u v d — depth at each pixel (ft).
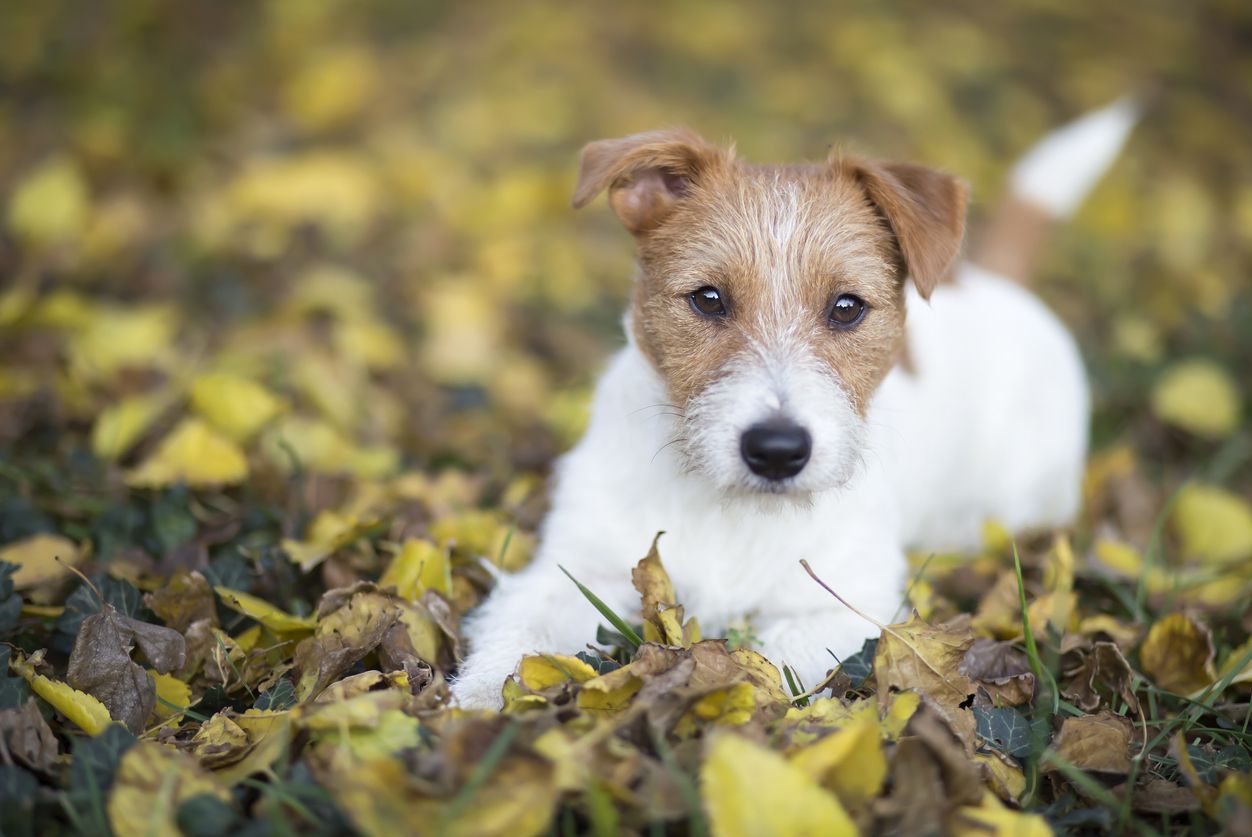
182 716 1.91
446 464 2.66
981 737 1.88
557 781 1.67
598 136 4.27
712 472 2.08
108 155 3.61
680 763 1.75
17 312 2.76
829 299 2.19
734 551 2.19
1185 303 3.50
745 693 1.81
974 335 2.59
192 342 2.92
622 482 2.23
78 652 1.89
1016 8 5.74
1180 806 1.80
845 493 2.19
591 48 4.88
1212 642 2.11
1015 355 2.63
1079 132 2.88
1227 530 2.50
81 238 3.18
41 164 3.62
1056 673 2.05
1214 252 3.92
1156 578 2.33
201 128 3.98
